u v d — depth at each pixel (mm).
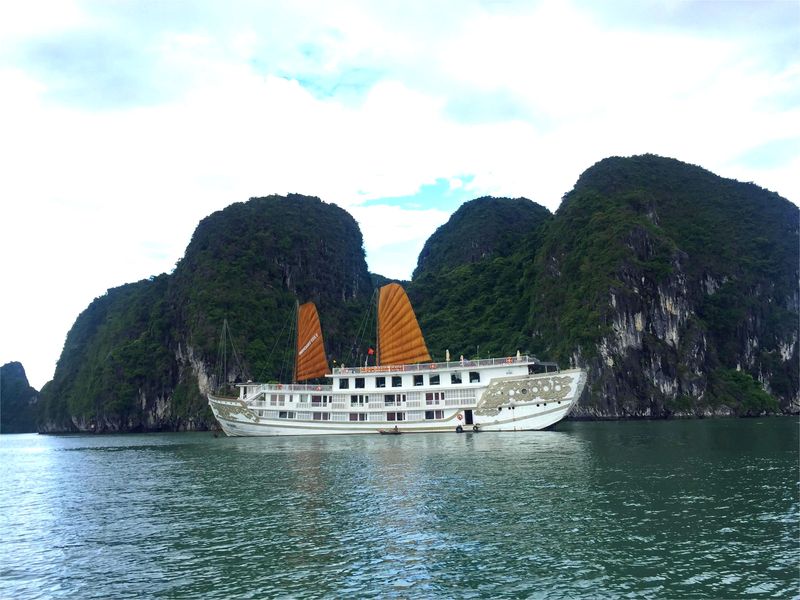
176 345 123438
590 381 110562
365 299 161625
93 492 27250
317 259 148750
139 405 120250
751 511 18938
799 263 143875
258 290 127750
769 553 14680
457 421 54188
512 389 53125
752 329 136250
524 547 15508
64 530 19391
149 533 18422
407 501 21422
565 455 34031
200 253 132375
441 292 170000
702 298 141250
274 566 14656
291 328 126312
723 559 14312
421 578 13500
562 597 12273
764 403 116312
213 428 103375
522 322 144500
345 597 12547
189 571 14555
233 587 13359
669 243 132875
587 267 128125
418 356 58156
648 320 123062
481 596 12383
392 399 56312
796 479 24875
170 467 36156
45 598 13219
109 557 16047
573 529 17047
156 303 136750
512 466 29500
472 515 18953
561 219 150625
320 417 58094
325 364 67875
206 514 20875
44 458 49500
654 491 22312
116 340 136625
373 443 45625
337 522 18688
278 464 33906
